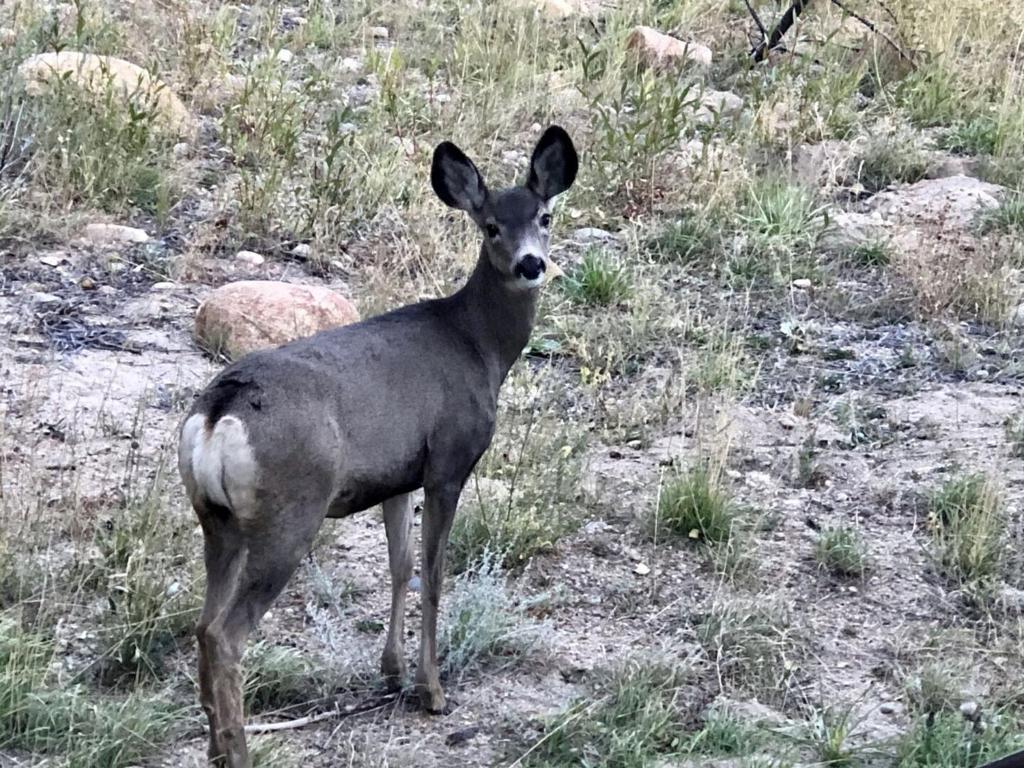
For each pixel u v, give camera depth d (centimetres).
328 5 1249
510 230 586
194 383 747
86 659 584
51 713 550
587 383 779
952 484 700
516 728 572
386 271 848
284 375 527
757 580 652
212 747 529
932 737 561
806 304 875
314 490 527
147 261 858
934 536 673
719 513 675
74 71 978
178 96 1031
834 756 559
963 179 1023
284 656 586
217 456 515
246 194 891
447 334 573
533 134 1047
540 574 649
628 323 830
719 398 770
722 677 600
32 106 927
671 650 610
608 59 1135
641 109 992
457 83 1103
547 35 1199
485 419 574
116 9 1161
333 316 780
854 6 1257
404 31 1228
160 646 590
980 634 630
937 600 647
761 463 730
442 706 580
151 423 715
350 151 959
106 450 690
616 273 864
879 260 920
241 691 521
